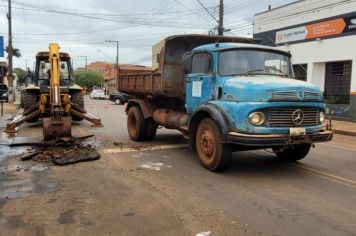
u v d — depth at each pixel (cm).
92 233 471
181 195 623
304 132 726
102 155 947
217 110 753
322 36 2192
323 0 2170
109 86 7356
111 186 673
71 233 471
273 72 838
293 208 569
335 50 2116
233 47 820
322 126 771
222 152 752
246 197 618
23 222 505
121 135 1320
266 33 2639
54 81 1239
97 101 4797
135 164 851
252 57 833
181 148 1055
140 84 1150
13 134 1317
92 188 659
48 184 682
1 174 751
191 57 893
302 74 2378
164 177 739
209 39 1038
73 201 589
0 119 1855
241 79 755
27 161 866
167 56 999
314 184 703
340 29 2075
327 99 2197
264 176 754
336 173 792
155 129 1169
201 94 852
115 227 489
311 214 545
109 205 571
